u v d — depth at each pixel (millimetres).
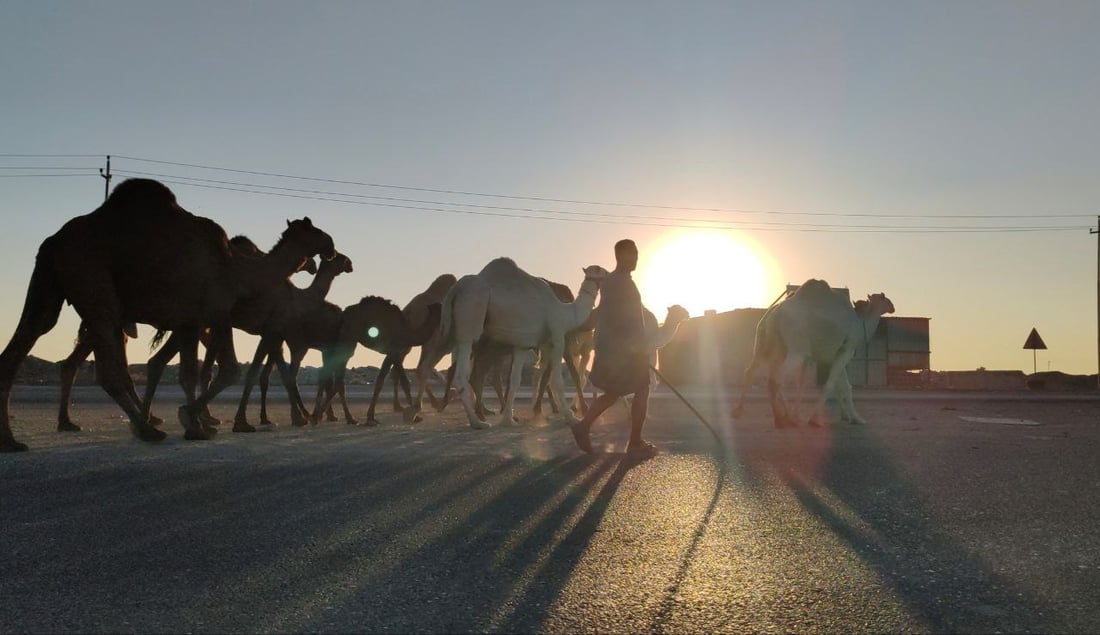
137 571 4570
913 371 43531
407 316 17047
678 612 3906
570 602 4039
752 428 13594
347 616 3846
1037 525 5730
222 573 4531
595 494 6797
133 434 10555
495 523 5715
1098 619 3824
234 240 13727
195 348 10992
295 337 14523
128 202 10148
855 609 3955
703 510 6184
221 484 7117
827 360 14180
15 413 16359
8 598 4113
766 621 3791
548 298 13477
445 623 3752
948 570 4605
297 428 13484
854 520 5867
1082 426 14477
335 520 5785
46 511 6027
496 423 14305
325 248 12328
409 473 7766
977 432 12844
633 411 9359
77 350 12211
